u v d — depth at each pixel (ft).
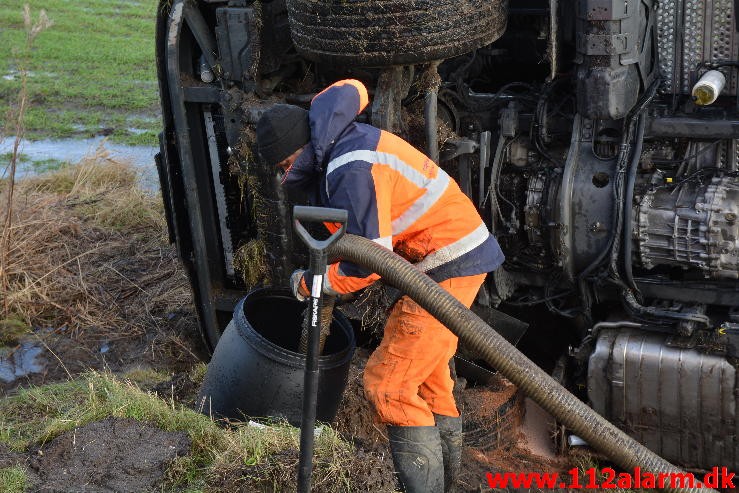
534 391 8.54
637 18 12.18
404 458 10.44
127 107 34.14
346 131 9.67
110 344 17.92
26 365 17.24
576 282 13.74
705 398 12.67
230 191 15.67
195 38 14.82
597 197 12.99
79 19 47.83
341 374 12.06
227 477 10.34
